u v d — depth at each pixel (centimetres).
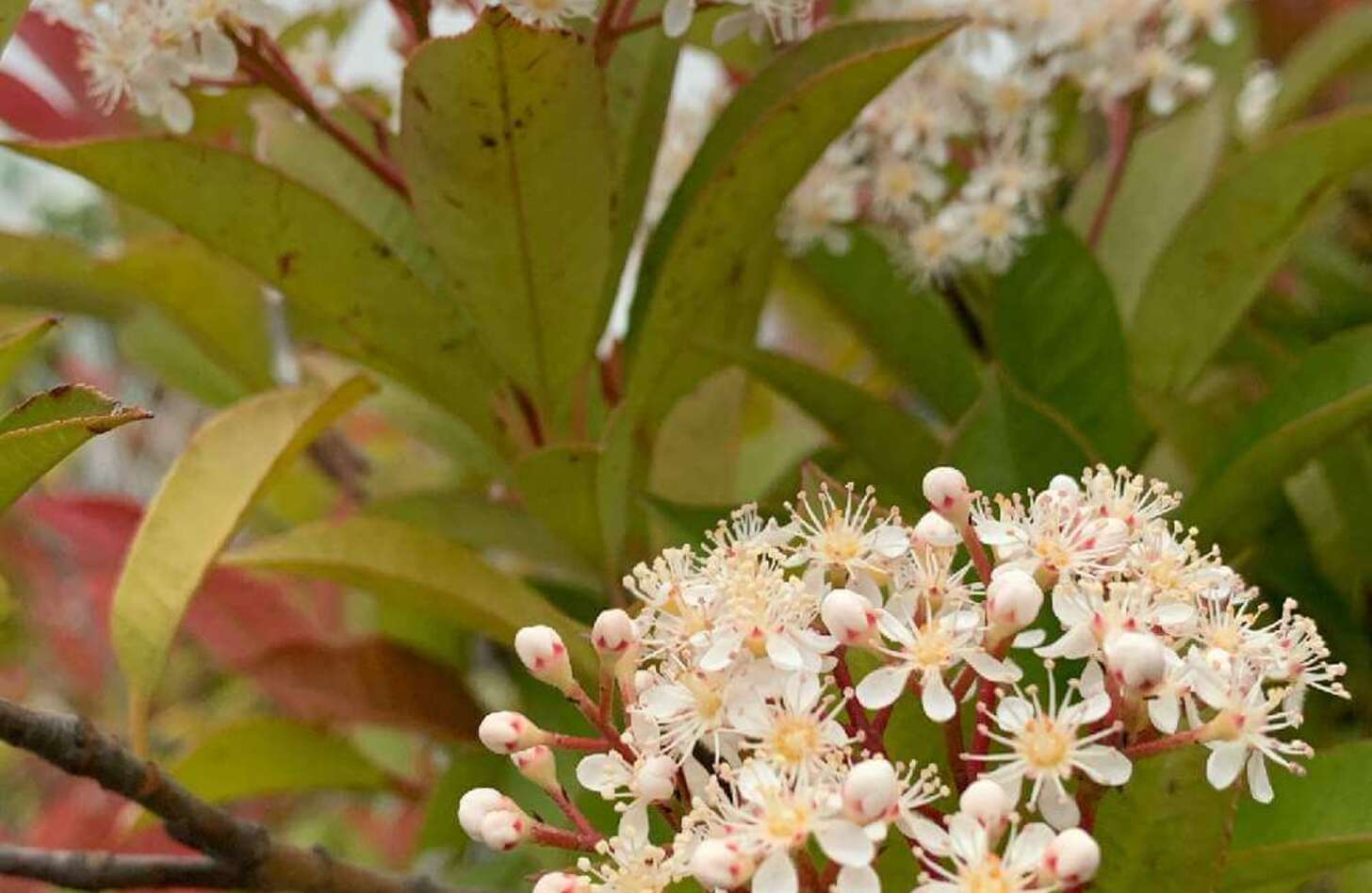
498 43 26
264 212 28
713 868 22
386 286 28
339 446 40
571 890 23
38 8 28
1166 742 23
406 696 32
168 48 27
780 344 46
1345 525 31
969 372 32
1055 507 24
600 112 27
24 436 24
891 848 24
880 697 23
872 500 25
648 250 30
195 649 49
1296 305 35
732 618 23
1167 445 32
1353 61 38
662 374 29
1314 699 31
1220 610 24
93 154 27
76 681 50
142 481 59
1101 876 24
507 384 29
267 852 26
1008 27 32
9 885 31
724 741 23
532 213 27
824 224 32
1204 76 32
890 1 34
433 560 28
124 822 31
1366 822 25
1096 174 34
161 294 33
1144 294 31
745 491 39
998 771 23
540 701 31
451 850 33
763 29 28
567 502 29
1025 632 24
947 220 31
